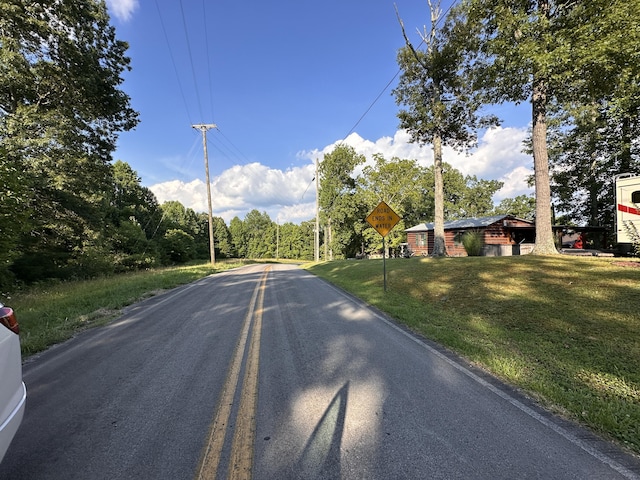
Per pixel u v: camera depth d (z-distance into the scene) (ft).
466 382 12.62
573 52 31.12
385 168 129.80
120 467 7.99
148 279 51.26
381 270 48.14
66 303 30.32
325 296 34.35
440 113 56.24
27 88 48.24
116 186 158.71
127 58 58.29
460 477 7.45
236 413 10.44
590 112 69.67
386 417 10.07
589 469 7.70
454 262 44.34
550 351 15.62
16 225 21.97
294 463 8.00
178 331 21.25
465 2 45.37
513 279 30.12
